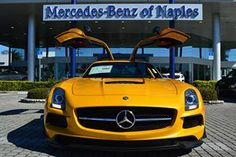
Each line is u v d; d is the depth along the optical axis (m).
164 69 32.72
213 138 7.34
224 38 39.72
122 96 5.20
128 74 7.02
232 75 18.83
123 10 14.38
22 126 8.64
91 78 6.54
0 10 25.14
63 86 5.67
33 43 26.80
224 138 7.35
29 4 23.06
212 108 13.53
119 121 5.01
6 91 23.52
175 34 8.06
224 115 11.37
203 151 6.09
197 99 5.51
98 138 4.96
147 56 32.94
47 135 5.35
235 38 39.62
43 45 37.62
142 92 5.36
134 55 8.62
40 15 26.86
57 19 13.56
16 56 40.59
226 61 42.00
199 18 14.23
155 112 5.10
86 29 10.98
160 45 8.97
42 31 34.38
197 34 35.19
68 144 5.16
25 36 39.03
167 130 5.02
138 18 14.38
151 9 14.48
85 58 32.91
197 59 33.75
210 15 25.97
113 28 31.16
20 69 39.72
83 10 13.73
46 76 32.56
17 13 26.28
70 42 8.92
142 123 5.05
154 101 5.14
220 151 6.11
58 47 33.16
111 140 4.95
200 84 20.12
